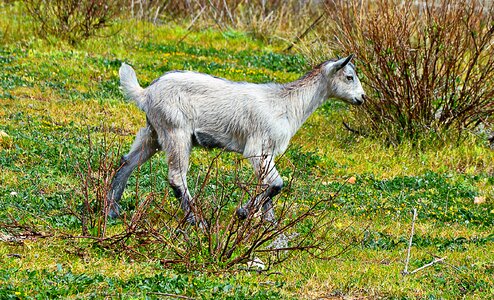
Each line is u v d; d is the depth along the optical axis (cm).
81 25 3306
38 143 2064
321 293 1381
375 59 2373
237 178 1543
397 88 2369
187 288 1301
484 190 2080
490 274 1516
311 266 1479
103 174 1552
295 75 3167
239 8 4022
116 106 2534
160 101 1620
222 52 3503
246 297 1289
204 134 1659
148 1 3988
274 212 1712
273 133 1673
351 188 2003
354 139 2420
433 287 1442
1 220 1537
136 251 1420
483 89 2395
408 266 1529
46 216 1586
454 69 2333
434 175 2147
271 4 4022
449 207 1917
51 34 3284
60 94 2591
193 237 1489
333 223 1712
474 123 2473
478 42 2438
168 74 1650
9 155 1955
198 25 3900
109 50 3253
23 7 3591
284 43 3744
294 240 1556
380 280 1440
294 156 2183
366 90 2416
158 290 1286
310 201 1855
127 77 1659
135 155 1680
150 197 1484
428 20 2342
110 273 1344
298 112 1720
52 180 1819
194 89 1636
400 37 2333
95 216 1580
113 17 3650
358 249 1603
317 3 3903
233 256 1455
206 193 1797
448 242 1669
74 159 1948
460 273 1508
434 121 2381
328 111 2686
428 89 2352
